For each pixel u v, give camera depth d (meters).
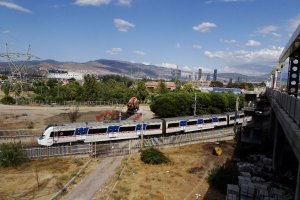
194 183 26.19
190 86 93.88
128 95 87.38
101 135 37.47
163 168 29.86
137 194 23.08
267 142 39.81
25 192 22.34
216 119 50.75
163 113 58.88
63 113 61.94
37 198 21.34
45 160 29.91
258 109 45.31
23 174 26.03
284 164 30.95
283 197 20.52
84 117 59.41
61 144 34.91
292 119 14.77
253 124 42.72
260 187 21.95
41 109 65.38
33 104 72.12
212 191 24.50
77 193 22.52
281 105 20.73
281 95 20.89
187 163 32.00
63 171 27.16
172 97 59.81
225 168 28.14
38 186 23.47
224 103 63.88
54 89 89.69
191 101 60.31
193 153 36.25
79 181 24.95
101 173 27.22
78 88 84.62
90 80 82.94
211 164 32.06
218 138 44.09
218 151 35.59
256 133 39.72
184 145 40.00
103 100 82.50
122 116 61.47
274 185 24.34
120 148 34.81
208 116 49.47
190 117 47.12
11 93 101.25
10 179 24.78
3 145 29.02
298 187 12.47
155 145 37.00
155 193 23.47
